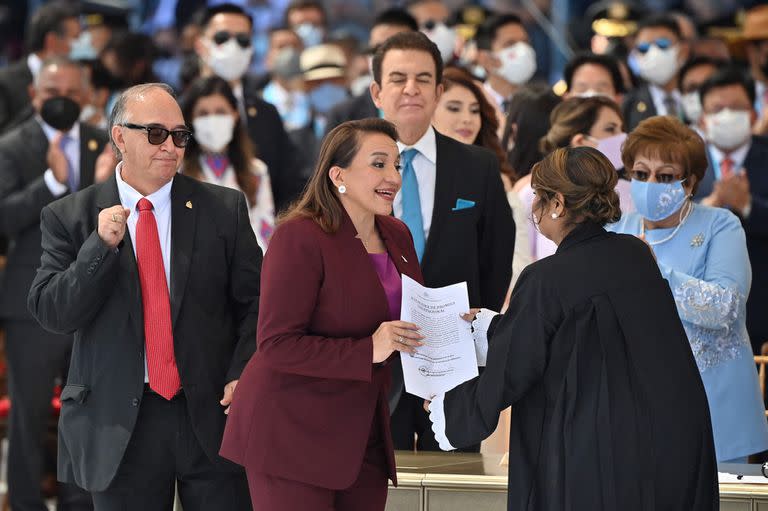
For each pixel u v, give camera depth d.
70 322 12.09
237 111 19.47
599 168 11.07
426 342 11.40
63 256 12.56
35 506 18.75
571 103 18.19
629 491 10.55
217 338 12.64
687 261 14.40
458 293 11.62
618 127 18.08
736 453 14.10
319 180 11.47
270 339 11.12
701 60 23.45
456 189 14.51
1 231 18.80
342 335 11.34
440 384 11.38
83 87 20.28
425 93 14.45
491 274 14.91
